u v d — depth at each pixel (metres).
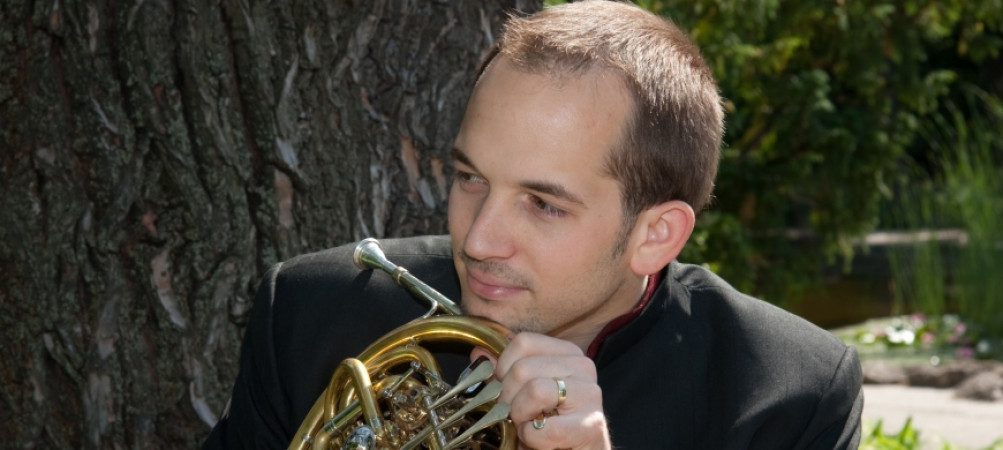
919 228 15.27
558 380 2.55
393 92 4.17
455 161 2.83
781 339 3.27
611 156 2.75
